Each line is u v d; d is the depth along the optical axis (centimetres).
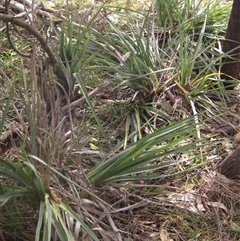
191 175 180
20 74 204
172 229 160
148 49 216
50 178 142
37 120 143
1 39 239
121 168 156
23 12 239
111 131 195
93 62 221
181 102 212
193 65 219
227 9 262
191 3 263
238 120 211
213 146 192
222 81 219
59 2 281
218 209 169
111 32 237
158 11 253
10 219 144
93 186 154
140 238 156
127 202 164
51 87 148
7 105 152
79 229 143
